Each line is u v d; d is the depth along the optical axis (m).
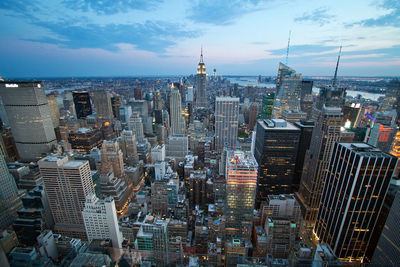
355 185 146.38
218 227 189.00
